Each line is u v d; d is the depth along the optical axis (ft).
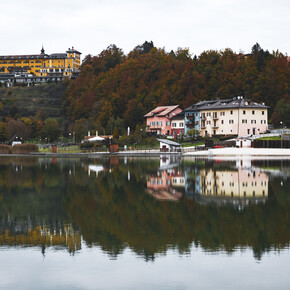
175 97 607.78
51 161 306.96
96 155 391.24
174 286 63.00
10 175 200.54
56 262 72.95
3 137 560.61
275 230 89.92
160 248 78.95
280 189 146.92
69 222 100.01
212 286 62.80
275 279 64.69
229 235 86.48
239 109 447.83
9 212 112.16
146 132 505.66
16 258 75.20
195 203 121.60
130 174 200.13
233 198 129.39
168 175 193.36
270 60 606.96
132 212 109.91
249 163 259.19
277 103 491.72
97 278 66.13
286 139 378.73
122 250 78.13
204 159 305.73
